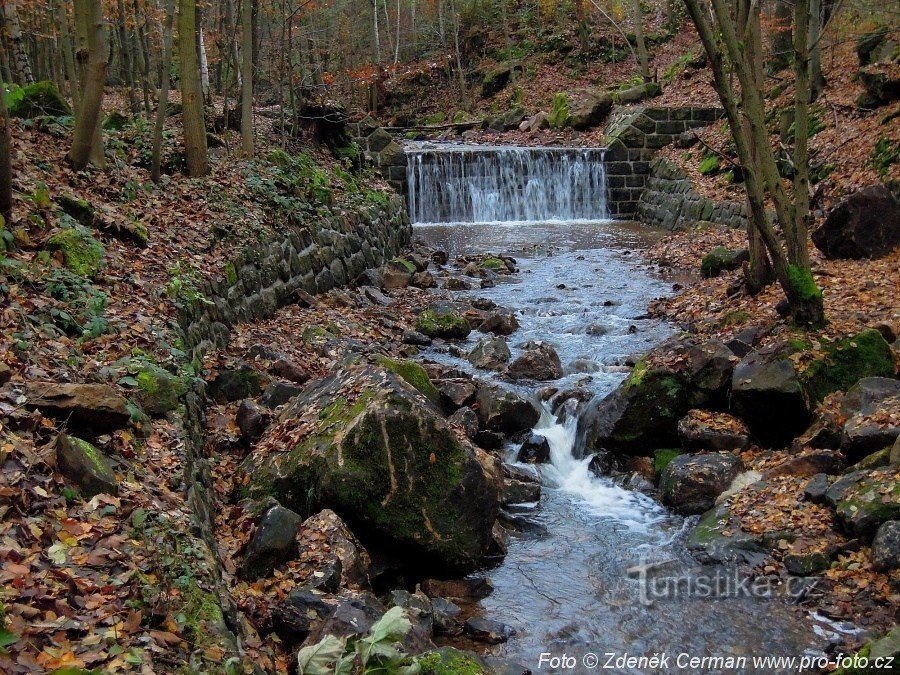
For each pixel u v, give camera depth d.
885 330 8.09
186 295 7.70
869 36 16.94
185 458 5.33
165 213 9.55
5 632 3.04
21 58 12.23
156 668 3.36
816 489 6.09
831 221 11.34
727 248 14.01
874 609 5.01
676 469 6.95
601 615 5.34
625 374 9.34
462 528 5.84
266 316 9.83
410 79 34.88
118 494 4.43
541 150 21.72
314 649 3.68
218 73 19.39
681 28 32.38
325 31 26.39
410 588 5.71
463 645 5.02
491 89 32.81
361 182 16.38
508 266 15.15
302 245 11.47
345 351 9.23
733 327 9.42
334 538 5.33
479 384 8.81
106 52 9.01
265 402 7.26
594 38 32.91
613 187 22.19
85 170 9.27
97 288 6.73
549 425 8.37
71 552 3.84
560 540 6.41
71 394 4.83
